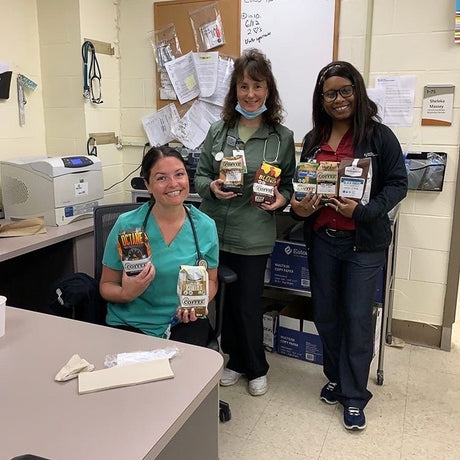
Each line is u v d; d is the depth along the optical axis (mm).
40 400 1038
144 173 1712
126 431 941
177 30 3096
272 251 2537
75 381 1111
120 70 3320
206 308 1563
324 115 2049
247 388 2457
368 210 1889
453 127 2594
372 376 2539
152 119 3270
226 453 1975
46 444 904
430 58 2568
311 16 2746
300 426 2154
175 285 1712
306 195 1981
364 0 2633
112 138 3340
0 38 2828
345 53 2725
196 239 1738
